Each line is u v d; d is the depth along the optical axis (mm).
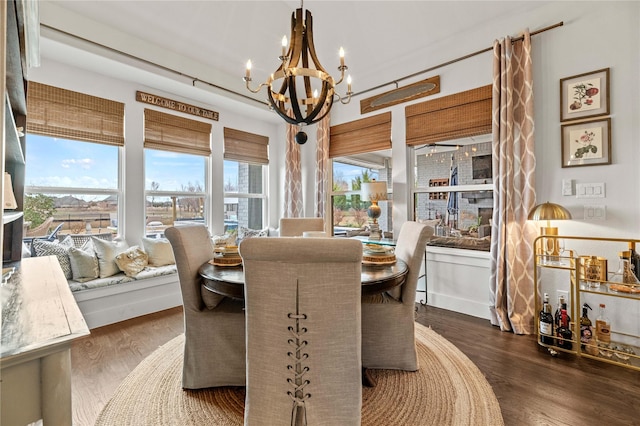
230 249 2043
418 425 1521
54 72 2877
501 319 2680
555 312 2475
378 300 2018
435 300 3350
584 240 2434
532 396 1728
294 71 1827
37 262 1659
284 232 2953
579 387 1807
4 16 613
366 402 1696
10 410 613
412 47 3246
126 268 2977
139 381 1883
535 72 2656
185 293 1780
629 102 2254
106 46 2805
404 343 1984
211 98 3896
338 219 4461
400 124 3629
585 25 2426
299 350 1215
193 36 3018
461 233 3256
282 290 1197
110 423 1529
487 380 1890
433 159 3477
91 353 2240
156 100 3602
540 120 2635
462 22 2846
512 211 2672
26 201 2832
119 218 3391
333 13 2699
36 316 814
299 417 1227
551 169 2582
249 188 4812
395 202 3693
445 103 3223
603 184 2352
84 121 3064
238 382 1809
